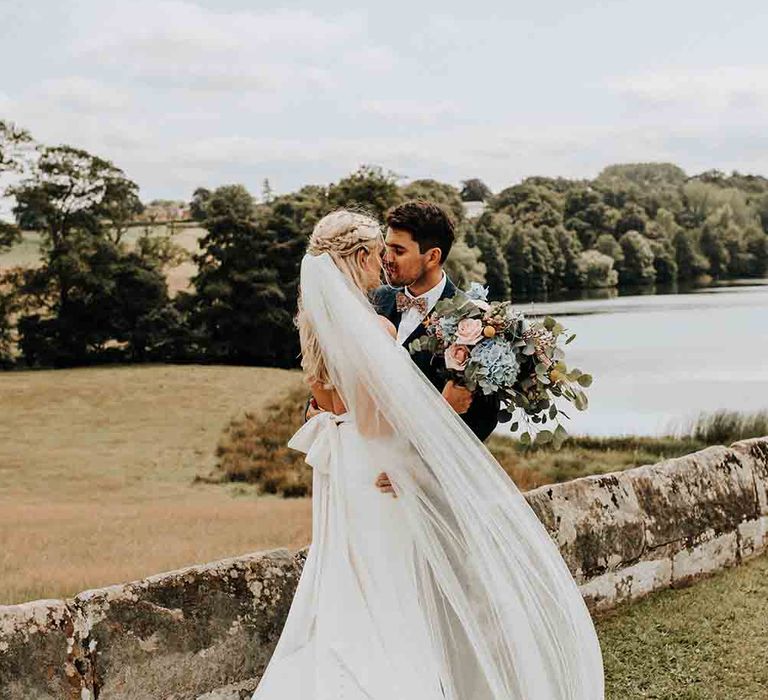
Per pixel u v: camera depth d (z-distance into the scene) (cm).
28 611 282
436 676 282
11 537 1405
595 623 444
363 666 279
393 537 293
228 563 332
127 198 5791
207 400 3584
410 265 317
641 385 3484
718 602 470
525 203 9312
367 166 5991
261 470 2605
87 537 1420
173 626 307
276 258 5525
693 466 525
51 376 4231
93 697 286
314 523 311
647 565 477
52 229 5650
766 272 10412
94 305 5416
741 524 535
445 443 295
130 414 3403
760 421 2467
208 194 5991
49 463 2700
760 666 397
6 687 268
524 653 291
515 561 302
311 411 344
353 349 289
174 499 2277
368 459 297
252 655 322
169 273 5847
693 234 10244
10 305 5394
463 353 298
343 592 291
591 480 468
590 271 9262
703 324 5931
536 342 302
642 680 387
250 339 5400
